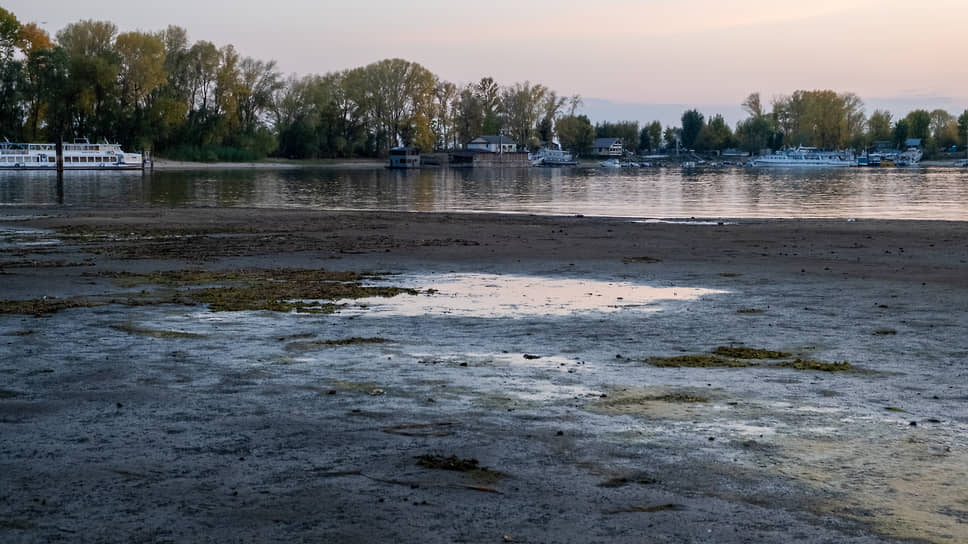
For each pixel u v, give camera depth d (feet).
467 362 40.32
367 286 67.31
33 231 117.29
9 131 408.05
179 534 20.89
